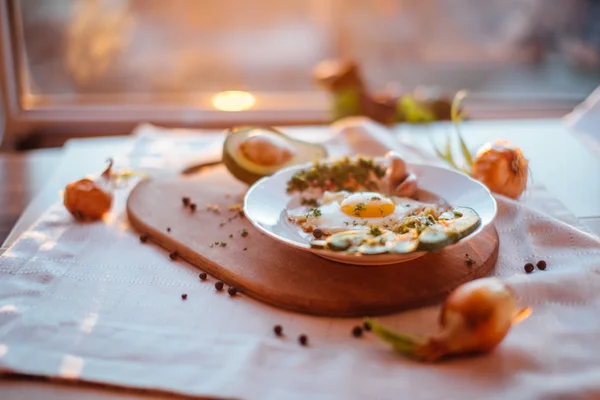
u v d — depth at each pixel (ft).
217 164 3.16
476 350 1.94
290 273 2.25
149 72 4.38
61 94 4.35
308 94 4.44
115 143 3.62
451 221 2.18
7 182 3.31
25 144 4.31
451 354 1.95
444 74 4.44
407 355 1.96
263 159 2.79
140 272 2.37
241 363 1.93
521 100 4.41
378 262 2.18
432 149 3.46
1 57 4.10
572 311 2.09
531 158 3.31
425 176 2.59
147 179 2.95
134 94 4.40
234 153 2.79
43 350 2.00
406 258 2.12
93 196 2.65
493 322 1.90
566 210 2.69
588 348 1.95
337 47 4.40
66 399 1.88
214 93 4.45
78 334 2.06
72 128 4.34
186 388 1.87
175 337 2.05
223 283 2.30
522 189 2.69
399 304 2.13
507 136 3.61
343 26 4.35
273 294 2.17
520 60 4.39
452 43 4.38
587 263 2.25
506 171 2.64
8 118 4.25
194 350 1.99
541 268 2.30
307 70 4.43
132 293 2.25
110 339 2.04
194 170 3.10
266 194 2.51
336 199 2.49
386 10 4.31
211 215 2.66
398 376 1.89
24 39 4.21
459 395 1.83
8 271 2.35
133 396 1.89
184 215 2.66
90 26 4.24
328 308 2.13
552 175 3.12
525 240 2.44
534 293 2.15
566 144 3.47
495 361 1.93
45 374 1.92
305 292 2.15
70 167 3.29
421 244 2.06
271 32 4.36
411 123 3.83
